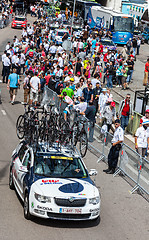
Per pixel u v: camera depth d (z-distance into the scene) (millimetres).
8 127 20188
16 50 34344
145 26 53719
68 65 28422
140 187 13992
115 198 13383
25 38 39344
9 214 11469
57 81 23812
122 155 15266
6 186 13484
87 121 17984
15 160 12938
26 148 12789
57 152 12328
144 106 20625
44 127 14898
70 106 19797
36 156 11992
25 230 10641
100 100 20156
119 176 15367
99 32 46281
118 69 29250
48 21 56250
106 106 18125
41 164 11750
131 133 20953
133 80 32250
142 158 13945
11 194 12859
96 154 17516
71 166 11938
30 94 24422
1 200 12320
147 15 47031
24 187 11445
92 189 11148
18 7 77500
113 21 48750
